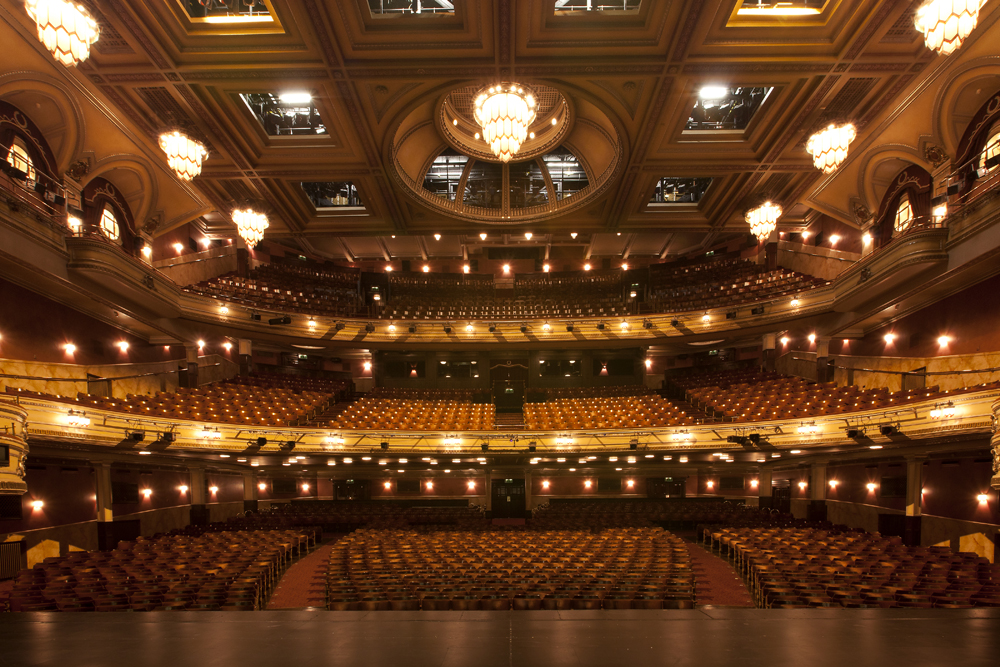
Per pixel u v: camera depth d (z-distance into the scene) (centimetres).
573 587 886
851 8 967
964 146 1195
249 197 1650
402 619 350
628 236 2414
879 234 1570
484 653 287
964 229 1143
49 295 1252
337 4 963
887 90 1159
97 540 1386
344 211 1853
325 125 1320
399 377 2522
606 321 2080
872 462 1603
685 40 1042
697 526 1798
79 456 1262
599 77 1164
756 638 309
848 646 295
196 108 1220
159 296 1518
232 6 986
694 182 1805
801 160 1472
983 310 1194
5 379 1110
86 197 1354
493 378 2520
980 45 991
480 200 1925
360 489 2255
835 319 1744
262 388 1903
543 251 2678
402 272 2625
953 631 319
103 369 1441
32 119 1133
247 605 805
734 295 2078
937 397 1112
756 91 1288
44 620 353
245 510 2088
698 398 1925
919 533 1380
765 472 2053
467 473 2247
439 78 1159
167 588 848
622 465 2142
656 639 308
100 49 1030
